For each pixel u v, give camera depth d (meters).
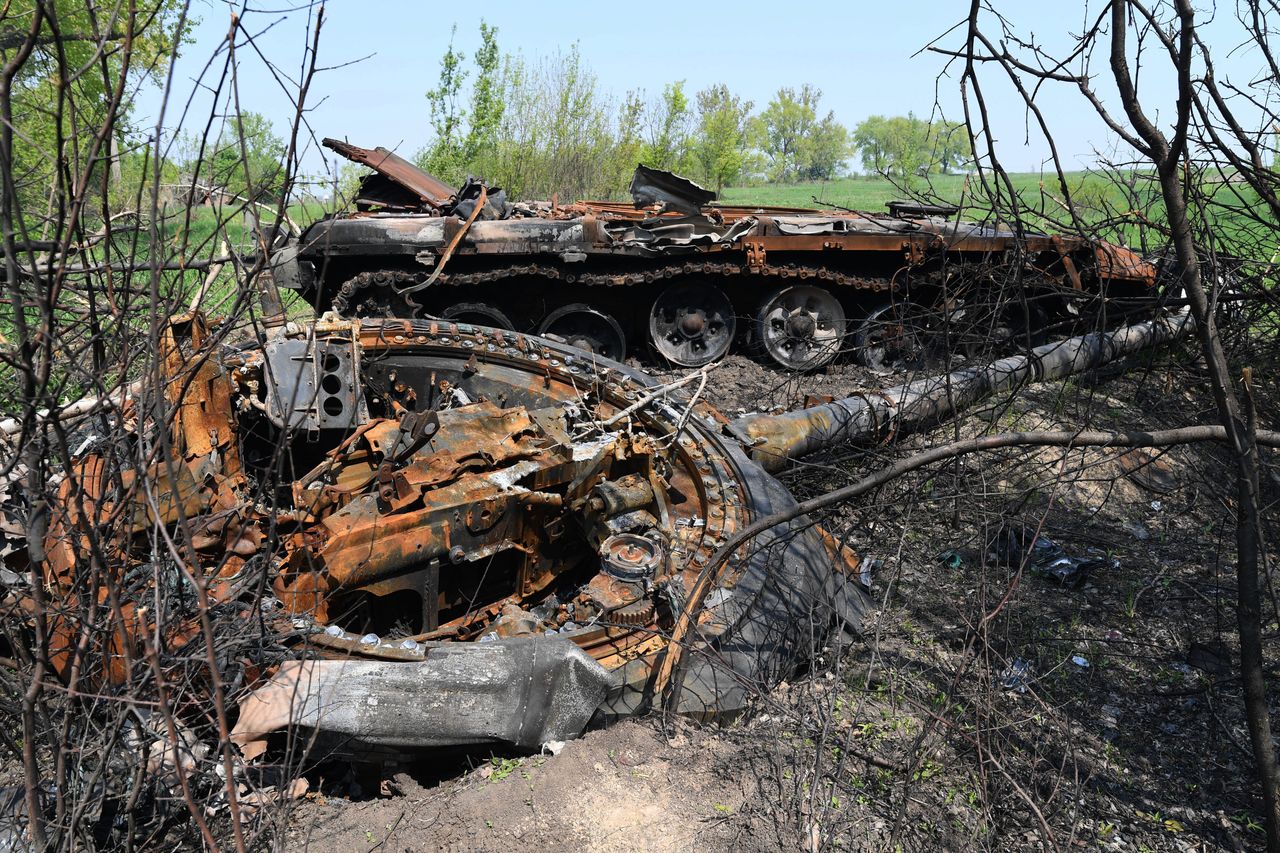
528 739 4.06
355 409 5.84
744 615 4.76
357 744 3.82
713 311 11.10
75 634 3.45
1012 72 3.45
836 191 64.56
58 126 2.47
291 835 3.70
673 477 6.05
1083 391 9.11
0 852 3.20
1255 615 3.59
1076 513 7.00
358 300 10.09
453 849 3.61
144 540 4.06
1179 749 4.63
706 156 37.44
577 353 7.19
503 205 10.85
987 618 4.41
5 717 3.81
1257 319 6.31
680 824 3.77
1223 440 3.64
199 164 2.64
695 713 4.38
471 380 6.90
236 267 3.06
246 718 3.66
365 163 11.59
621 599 4.62
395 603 5.06
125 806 3.44
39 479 3.01
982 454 7.56
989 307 7.14
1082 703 4.95
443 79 19.25
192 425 4.85
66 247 2.58
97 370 3.12
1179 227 3.38
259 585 3.42
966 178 5.81
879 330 10.95
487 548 4.98
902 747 4.41
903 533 5.39
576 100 23.98
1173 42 3.18
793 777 4.11
